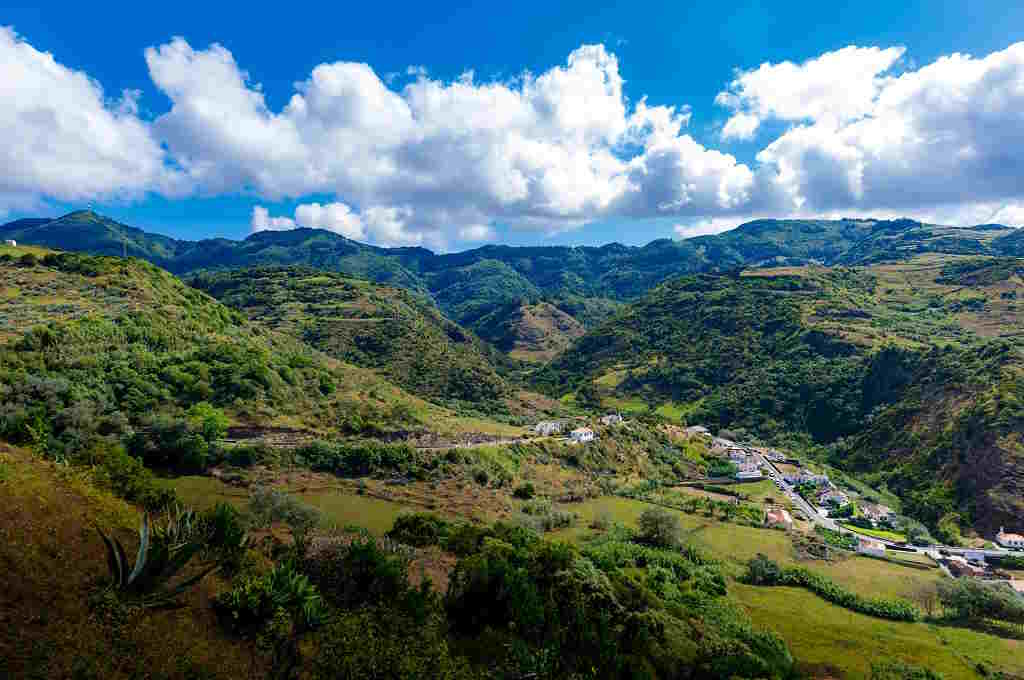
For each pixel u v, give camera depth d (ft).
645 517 213.25
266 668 51.08
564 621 101.24
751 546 226.58
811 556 219.20
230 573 66.54
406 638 66.23
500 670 74.84
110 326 230.89
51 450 150.10
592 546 190.29
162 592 51.96
